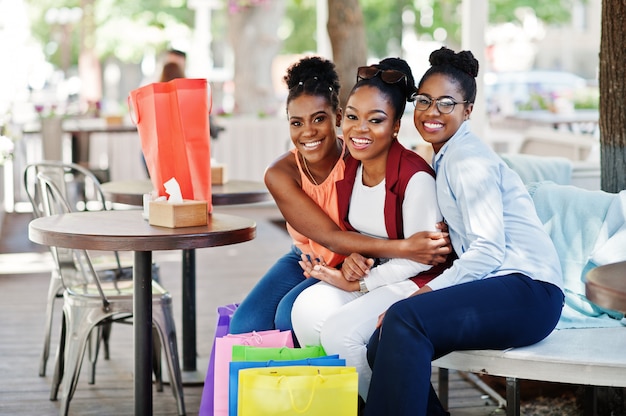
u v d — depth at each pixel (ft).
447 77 12.89
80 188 40.86
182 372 18.49
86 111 45.55
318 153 13.69
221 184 19.27
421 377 11.45
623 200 14.32
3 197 39.99
